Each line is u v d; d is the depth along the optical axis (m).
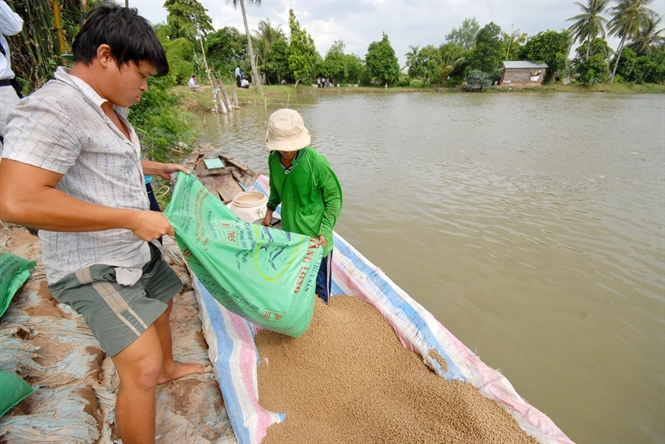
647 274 4.85
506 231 6.00
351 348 2.46
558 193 7.72
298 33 34.78
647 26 45.50
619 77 44.16
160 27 25.31
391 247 5.50
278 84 38.56
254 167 9.47
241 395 2.17
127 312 1.52
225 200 5.79
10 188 1.14
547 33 44.06
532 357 3.59
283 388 2.30
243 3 27.31
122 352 1.51
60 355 2.15
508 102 29.22
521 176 8.89
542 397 3.17
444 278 4.77
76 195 1.40
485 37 42.62
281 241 2.27
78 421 1.76
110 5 1.34
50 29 4.66
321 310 2.70
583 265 5.05
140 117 7.52
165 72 1.51
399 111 22.77
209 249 1.87
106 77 1.36
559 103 27.97
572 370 3.45
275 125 2.35
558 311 4.20
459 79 46.31
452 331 3.90
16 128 1.17
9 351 1.94
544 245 5.57
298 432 1.99
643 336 3.84
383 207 6.93
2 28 2.98
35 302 2.47
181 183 1.90
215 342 2.49
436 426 1.90
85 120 1.30
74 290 1.49
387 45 45.28
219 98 19.38
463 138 13.61
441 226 6.18
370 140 13.28
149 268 1.86
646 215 6.60
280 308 2.18
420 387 2.13
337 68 44.00
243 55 37.50
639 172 9.16
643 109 23.19
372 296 2.98
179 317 2.83
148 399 1.60
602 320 4.06
